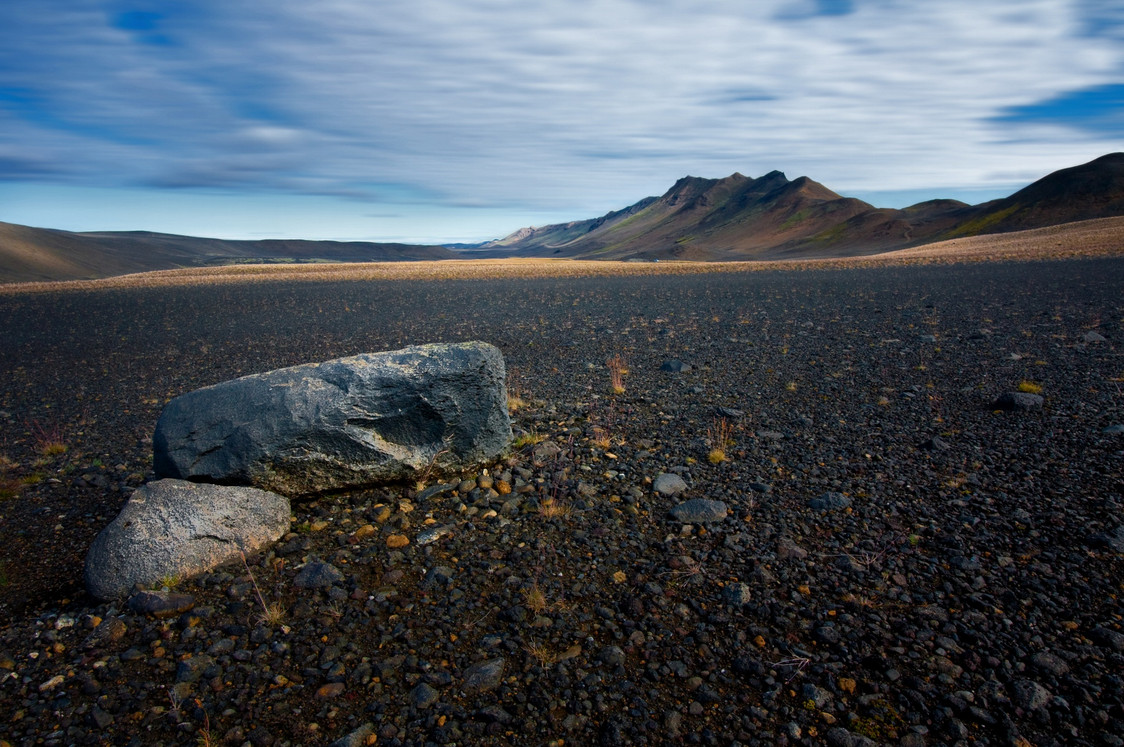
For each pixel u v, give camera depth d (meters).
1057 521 5.96
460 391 7.39
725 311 27.16
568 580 5.34
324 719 3.87
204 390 6.98
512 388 12.81
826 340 17.92
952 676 4.04
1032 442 8.23
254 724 3.85
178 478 6.48
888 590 5.02
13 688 4.23
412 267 105.56
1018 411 9.70
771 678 4.10
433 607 5.02
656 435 9.28
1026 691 3.85
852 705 3.86
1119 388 10.80
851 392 11.60
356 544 6.07
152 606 4.96
